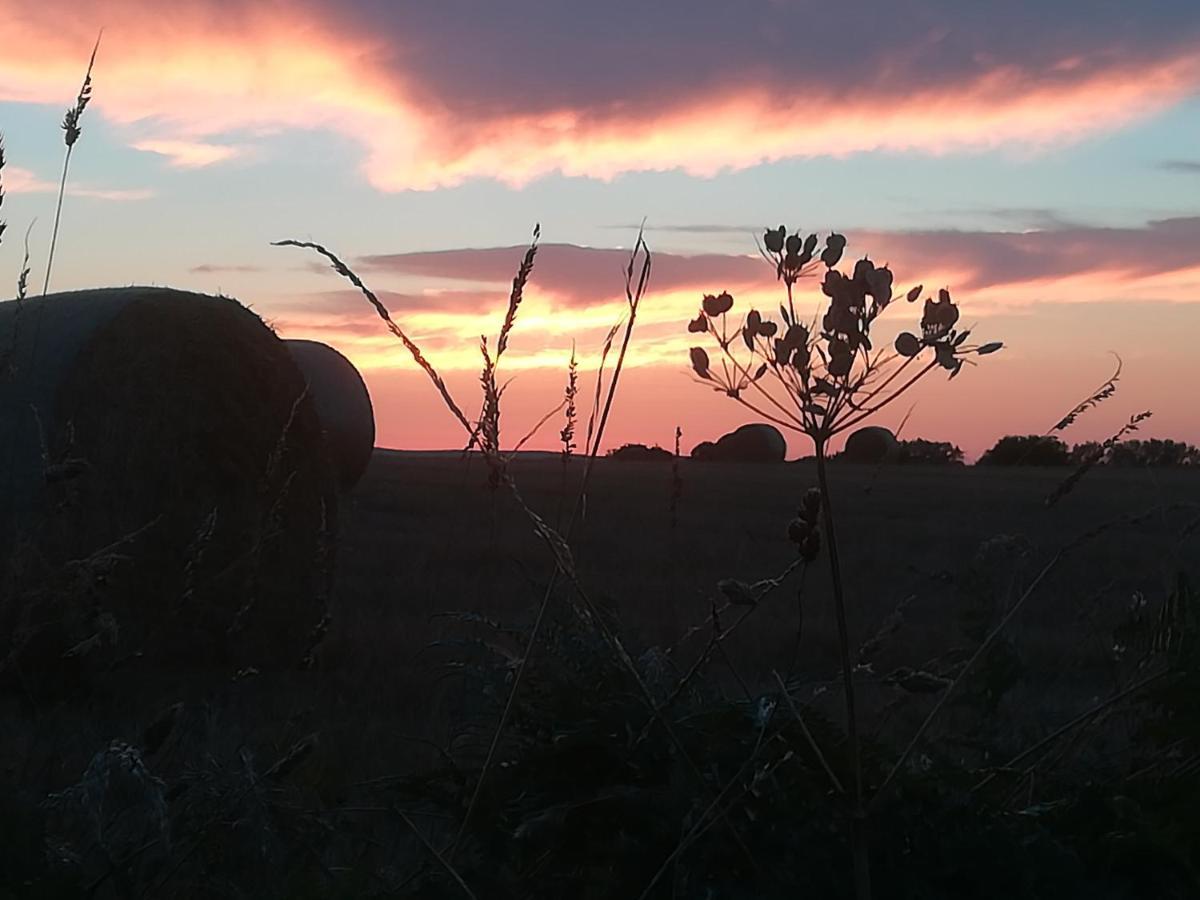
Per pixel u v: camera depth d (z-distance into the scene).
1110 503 23.48
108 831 2.85
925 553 15.18
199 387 9.70
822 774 2.55
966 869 2.43
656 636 6.06
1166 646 3.09
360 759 4.55
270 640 9.88
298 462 10.38
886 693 5.18
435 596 9.88
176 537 9.31
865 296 1.82
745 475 40.19
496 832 2.62
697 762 2.58
